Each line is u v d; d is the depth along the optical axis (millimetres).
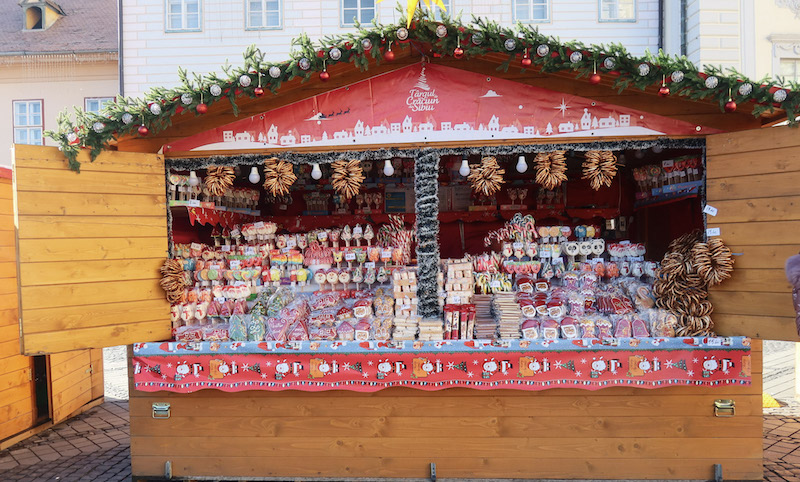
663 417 3559
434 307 3684
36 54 11180
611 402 3576
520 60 3375
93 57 11188
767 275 3213
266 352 3564
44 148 3244
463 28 3125
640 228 5934
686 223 4668
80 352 5684
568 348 3461
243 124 3742
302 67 3229
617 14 8023
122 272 3521
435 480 3635
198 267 4348
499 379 3477
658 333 3498
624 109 3557
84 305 3361
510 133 3617
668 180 4441
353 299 4336
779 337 3178
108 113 3348
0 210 4684
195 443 3754
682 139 3537
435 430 3645
